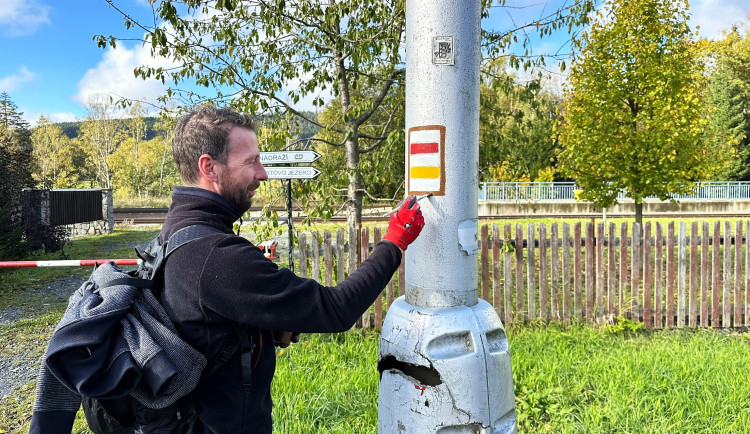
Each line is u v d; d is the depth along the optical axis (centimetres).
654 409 329
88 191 1672
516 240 578
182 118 149
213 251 129
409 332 181
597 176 881
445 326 176
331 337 512
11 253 1039
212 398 133
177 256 131
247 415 139
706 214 1853
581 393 364
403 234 156
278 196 564
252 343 140
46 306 722
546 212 2114
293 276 136
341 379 381
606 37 827
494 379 179
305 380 380
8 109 4488
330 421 329
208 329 131
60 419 133
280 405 335
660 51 817
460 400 172
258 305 128
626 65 827
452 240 184
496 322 187
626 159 842
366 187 689
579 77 845
